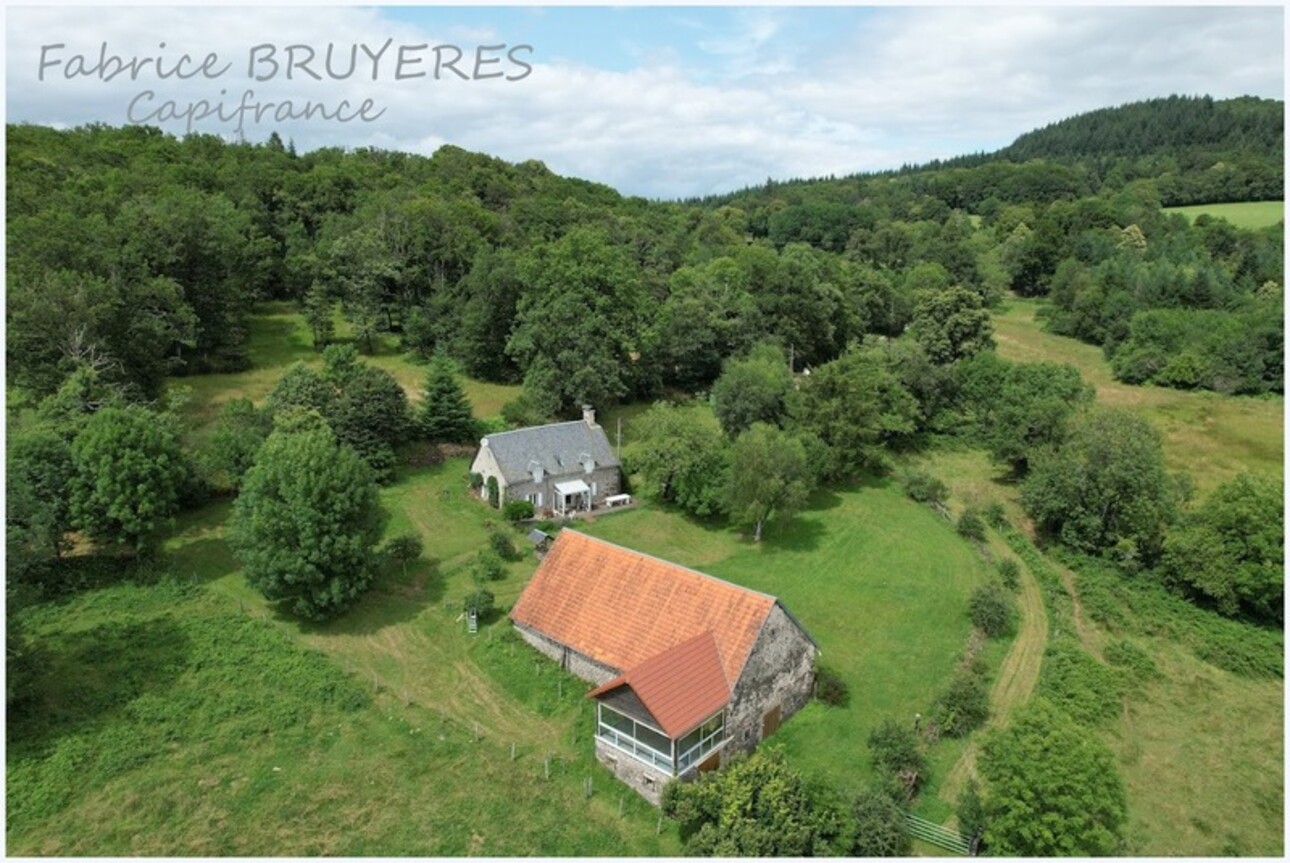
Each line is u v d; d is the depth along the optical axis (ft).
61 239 209.05
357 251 295.69
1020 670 139.74
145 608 139.54
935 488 214.48
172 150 371.76
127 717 111.75
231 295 267.39
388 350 297.74
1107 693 132.98
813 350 327.26
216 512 176.76
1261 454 241.76
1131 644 148.97
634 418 264.52
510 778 105.60
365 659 131.03
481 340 278.05
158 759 104.88
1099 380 316.19
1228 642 150.51
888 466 237.25
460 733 114.32
